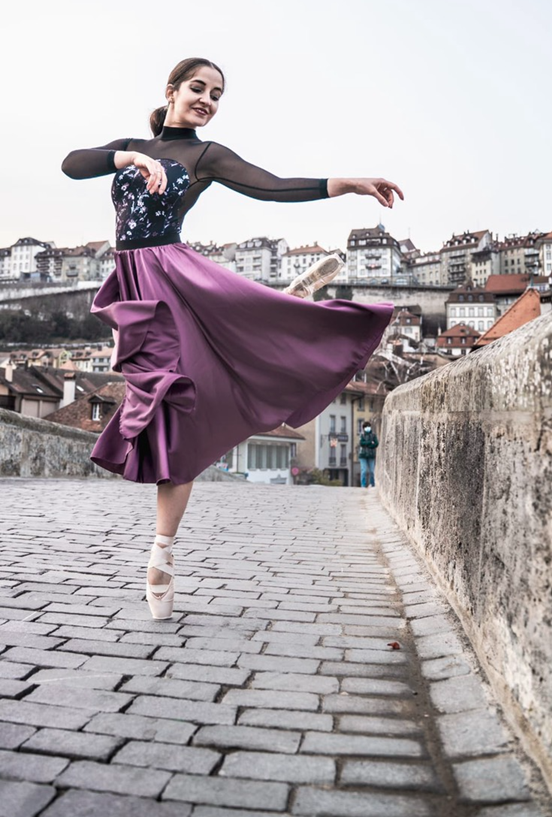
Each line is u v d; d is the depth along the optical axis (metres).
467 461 2.78
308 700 2.15
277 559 4.45
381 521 6.11
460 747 1.81
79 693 2.15
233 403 2.78
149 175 2.61
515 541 1.96
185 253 2.81
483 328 150.25
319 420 65.62
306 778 1.68
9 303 180.88
